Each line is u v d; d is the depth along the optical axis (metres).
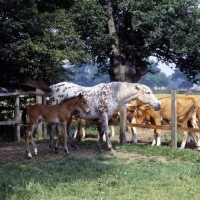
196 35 20.72
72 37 18.08
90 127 20.95
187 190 8.06
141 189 8.12
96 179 8.82
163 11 20.11
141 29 21.22
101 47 22.89
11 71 18.06
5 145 15.10
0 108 18.34
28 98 18.41
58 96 13.01
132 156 11.77
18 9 16.73
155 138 13.91
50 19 17.52
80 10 21.48
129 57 23.23
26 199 7.38
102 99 12.23
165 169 9.77
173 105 12.62
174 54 23.00
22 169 9.70
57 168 9.85
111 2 23.05
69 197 7.52
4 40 16.86
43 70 17.22
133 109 14.25
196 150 12.92
